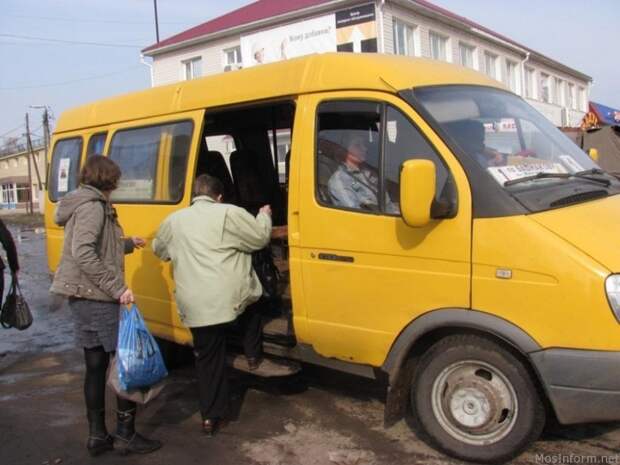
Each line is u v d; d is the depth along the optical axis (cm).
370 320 424
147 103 609
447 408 406
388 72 431
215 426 466
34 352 728
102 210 421
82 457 444
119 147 631
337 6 2036
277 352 498
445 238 388
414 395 421
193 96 556
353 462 412
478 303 379
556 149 460
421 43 2180
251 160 672
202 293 440
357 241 425
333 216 436
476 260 378
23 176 6856
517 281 366
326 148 448
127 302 422
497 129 434
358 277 426
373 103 429
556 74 3469
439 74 458
